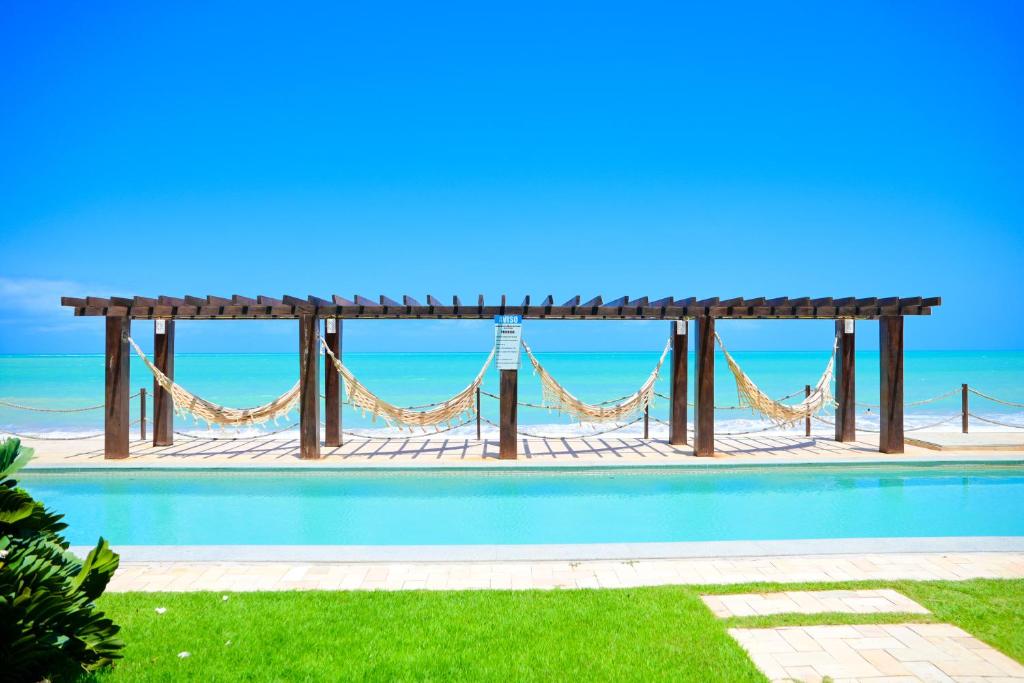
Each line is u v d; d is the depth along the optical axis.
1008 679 3.30
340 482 8.92
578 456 10.30
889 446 10.47
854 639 3.75
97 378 33.59
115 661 3.45
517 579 4.77
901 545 5.50
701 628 3.88
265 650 3.61
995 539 5.62
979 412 19.61
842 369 11.84
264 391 25.42
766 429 13.15
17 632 2.94
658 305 10.48
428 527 6.95
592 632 3.84
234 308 10.27
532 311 10.22
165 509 7.62
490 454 10.51
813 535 6.66
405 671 3.39
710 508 7.68
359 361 54.69
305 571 4.95
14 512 3.26
